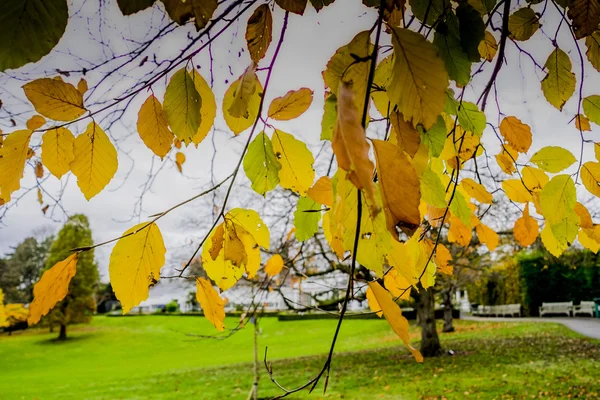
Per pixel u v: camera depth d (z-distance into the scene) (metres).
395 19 0.75
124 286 0.62
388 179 0.45
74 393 9.92
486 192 1.06
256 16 0.64
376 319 24.75
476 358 9.48
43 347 22.86
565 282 19.11
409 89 0.49
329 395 7.32
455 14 0.67
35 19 0.41
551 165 0.98
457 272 10.22
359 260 0.54
